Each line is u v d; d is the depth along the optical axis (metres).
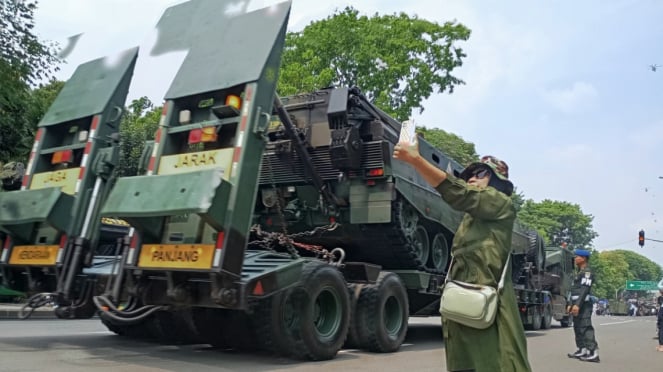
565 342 12.59
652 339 14.60
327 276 7.24
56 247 6.84
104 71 7.81
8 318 13.79
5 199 7.10
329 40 27.67
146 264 5.96
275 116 9.54
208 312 7.25
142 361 6.49
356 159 8.96
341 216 9.54
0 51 16.95
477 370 3.04
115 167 7.21
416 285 10.02
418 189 10.00
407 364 7.23
